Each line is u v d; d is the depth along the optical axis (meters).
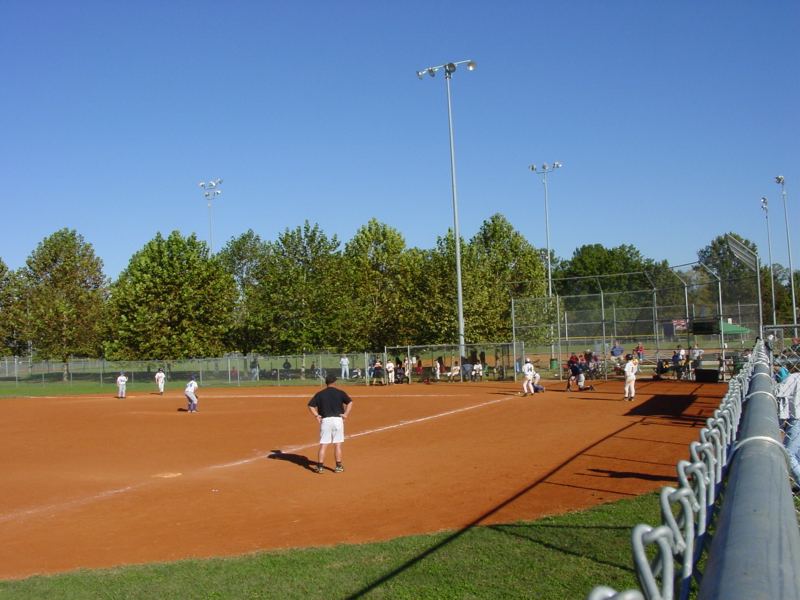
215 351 57.34
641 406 24.62
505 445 17.27
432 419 24.48
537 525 9.09
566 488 11.63
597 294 39.44
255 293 54.56
